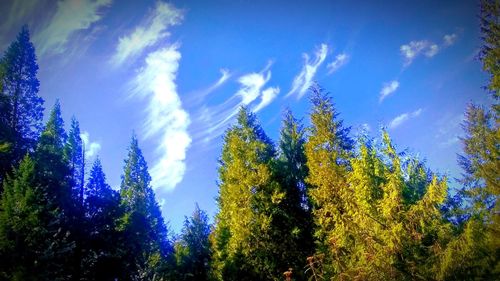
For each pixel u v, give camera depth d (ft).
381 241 36.09
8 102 95.71
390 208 38.22
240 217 78.69
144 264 120.67
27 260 62.69
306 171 87.86
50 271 67.67
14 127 94.89
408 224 36.50
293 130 94.58
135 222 118.32
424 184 60.95
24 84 100.83
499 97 64.28
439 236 35.81
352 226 39.86
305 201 85.20
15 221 62.28
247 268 77.41
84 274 96.02
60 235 92.27
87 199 107.76
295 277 72.33
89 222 103.24
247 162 84.94
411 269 32.60
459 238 32.76
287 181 85.97
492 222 56.24
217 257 97.60
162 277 126.52
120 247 104.73
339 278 34.27
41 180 87.71
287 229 78.23
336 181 57.21
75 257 93.81
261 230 77.51
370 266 33.47
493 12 64.39
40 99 102.17
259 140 89.86
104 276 99.14
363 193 48.08
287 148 94.22
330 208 57.88
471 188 69.62
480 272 31.01
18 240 62.13
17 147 92.12
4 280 60.18
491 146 72.38
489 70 63.57
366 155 55.11
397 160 56.90
